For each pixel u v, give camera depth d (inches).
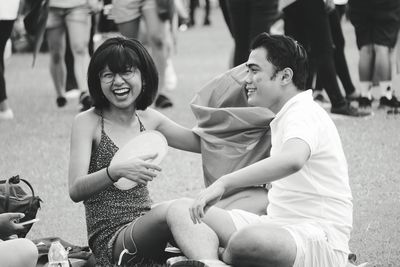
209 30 1196.5
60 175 367.6
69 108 549.6
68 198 331.0
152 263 236.1
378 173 349.4
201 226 221.0
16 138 450.0
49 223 296.4
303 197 220.2
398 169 354.9
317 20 449.1
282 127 221.0
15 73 770.8
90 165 242.8
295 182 221.0
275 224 217.6
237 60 459.5
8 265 207.8
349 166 362.0
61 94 552.7
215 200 204.2
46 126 484.1
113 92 238.4
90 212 240.8
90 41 537.0
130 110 246.1
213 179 253.8
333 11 492.4
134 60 238.5
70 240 276.8
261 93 227.5
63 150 417.7
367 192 322.0
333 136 221.6
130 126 246.7
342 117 463.5
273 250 209.0
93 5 518.3
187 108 524.1
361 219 287.9
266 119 247.4
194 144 257.6
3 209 242.4
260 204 244.8
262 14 448.5
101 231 239.0
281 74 225.5
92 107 245.4
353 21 478.6
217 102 260.2
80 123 241.8
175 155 403.5
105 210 238.8
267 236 209.5
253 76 227.9
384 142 403.2
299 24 457.1
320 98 507.5
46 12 479.8
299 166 207.5
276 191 225.9
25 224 239.1
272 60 225.0
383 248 257.6
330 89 463.5
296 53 225.5
